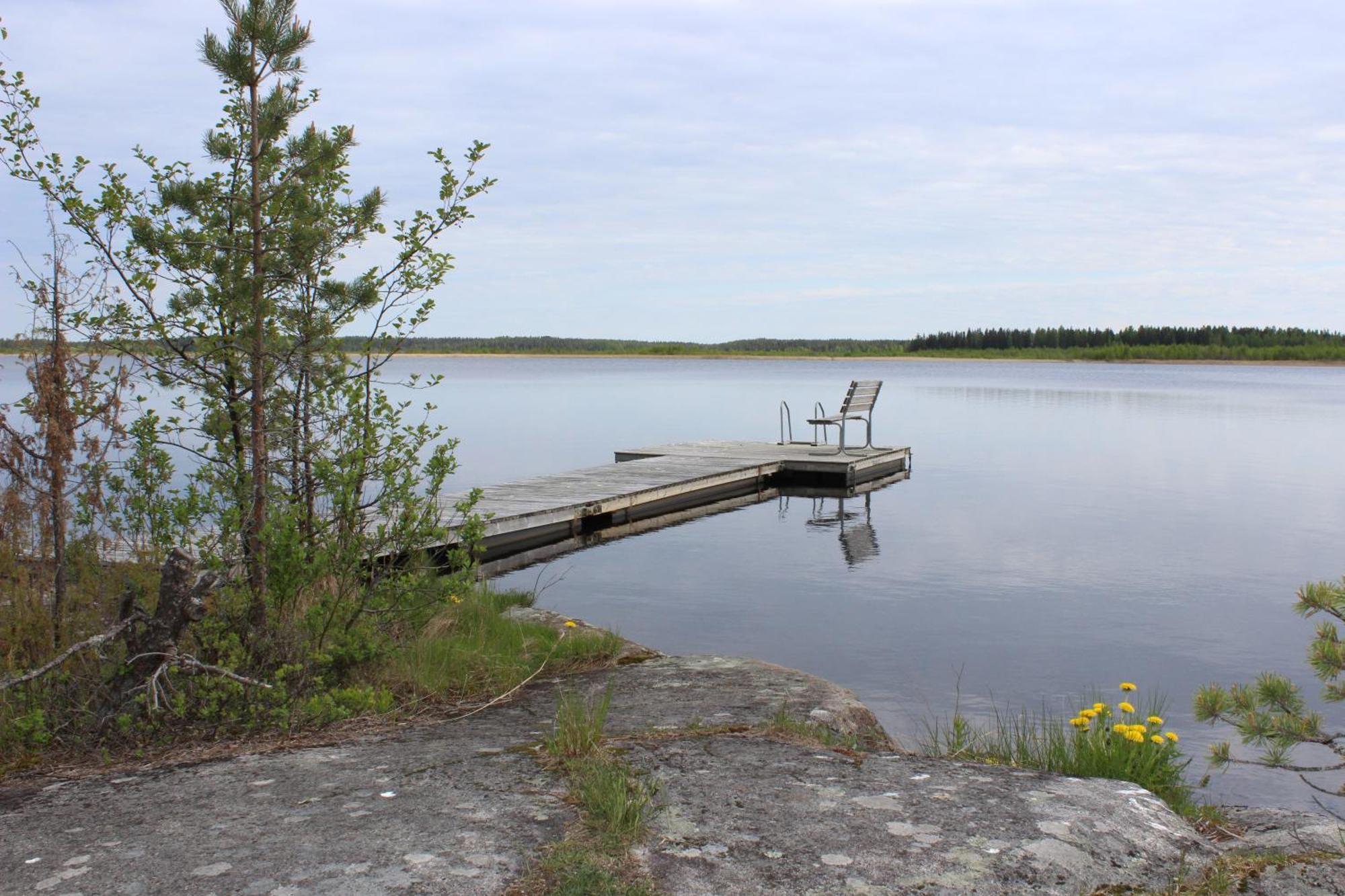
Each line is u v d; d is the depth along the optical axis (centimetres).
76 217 447
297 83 494
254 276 468
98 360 489
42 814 307
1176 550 1200
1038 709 625
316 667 460
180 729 406
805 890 254
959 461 2181
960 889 255
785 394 5250
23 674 384
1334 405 4159
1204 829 332
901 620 856
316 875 258
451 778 335
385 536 505
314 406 500
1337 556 1159
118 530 484
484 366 12269
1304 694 664
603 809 298
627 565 1095
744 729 409
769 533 1311
